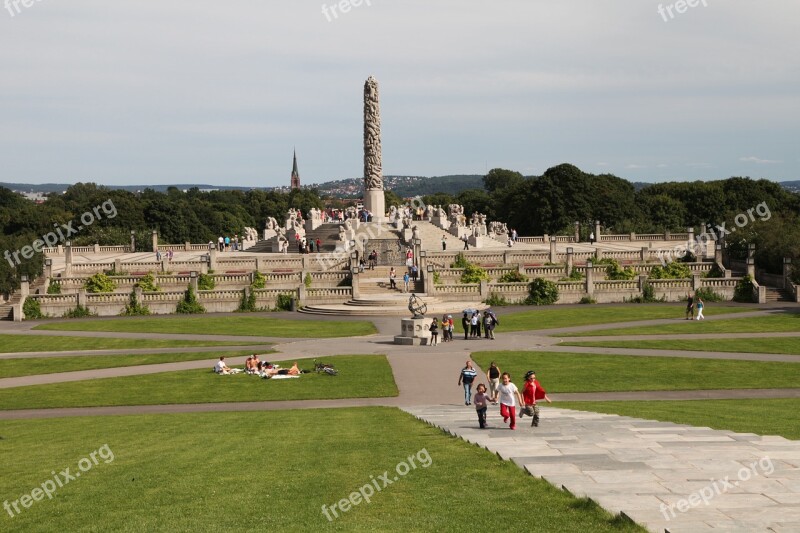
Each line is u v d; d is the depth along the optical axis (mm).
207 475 28312
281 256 134375
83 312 105375
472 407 47188
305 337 82938
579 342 75875
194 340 81750
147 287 112812
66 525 23312
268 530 22031
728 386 55719
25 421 46625
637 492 22203
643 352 69812
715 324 87188
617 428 34250
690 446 28703
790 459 25609
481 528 20891
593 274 121188
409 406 49094
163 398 54438
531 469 25719
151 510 24312
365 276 123938
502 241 164125
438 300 108875
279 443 34469
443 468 27609
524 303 109438
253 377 61219
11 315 103812
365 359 68000
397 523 22016
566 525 20297
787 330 82125
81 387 58688
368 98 153125
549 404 48562
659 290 110938
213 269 130500
